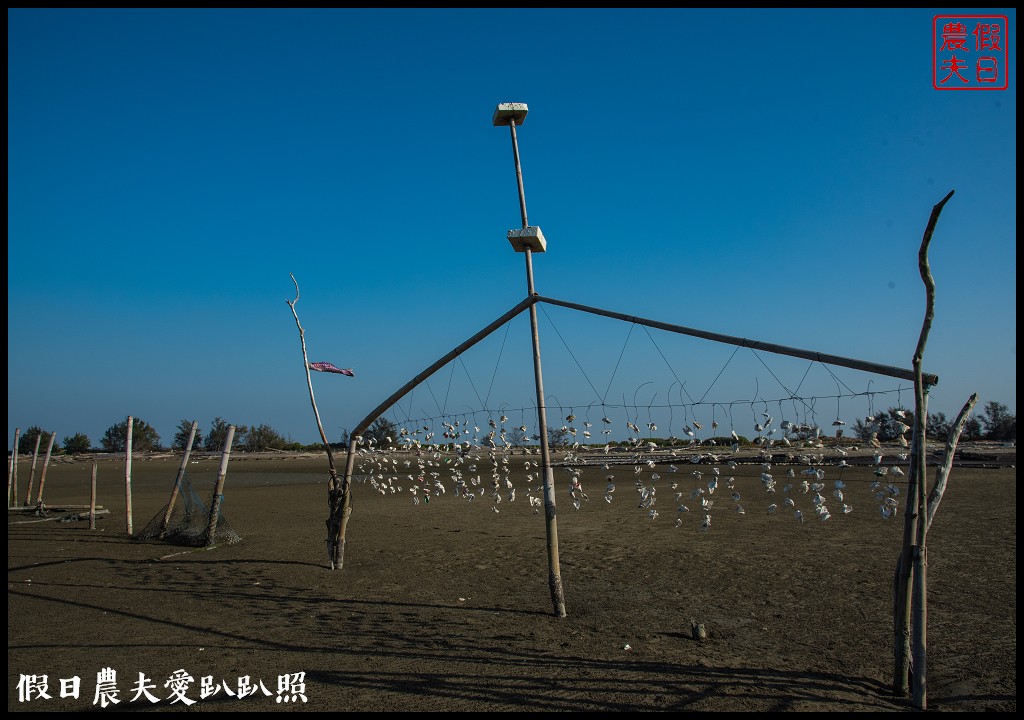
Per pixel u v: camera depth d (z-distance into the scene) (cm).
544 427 865
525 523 1634
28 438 5509
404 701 595
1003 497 1833
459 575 1099
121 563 1234
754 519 1579
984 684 612
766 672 648
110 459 5362
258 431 6794
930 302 532
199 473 3900
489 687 623
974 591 912
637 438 777
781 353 639
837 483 639
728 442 811
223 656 720
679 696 594
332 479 1188
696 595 936
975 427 4072
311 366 1199
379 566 1180
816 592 932
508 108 852
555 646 736
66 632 812
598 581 1032
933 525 1424
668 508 1819
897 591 594
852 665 664
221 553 1324
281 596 981
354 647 744
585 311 797
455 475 1020
